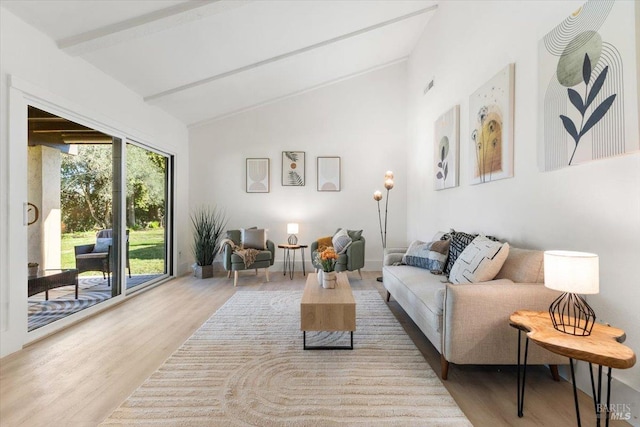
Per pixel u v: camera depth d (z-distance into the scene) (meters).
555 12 1.99
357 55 4.92
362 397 1.70
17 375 1.94
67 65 2.81
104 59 3.10
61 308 3.00
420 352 2.27
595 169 1.72
